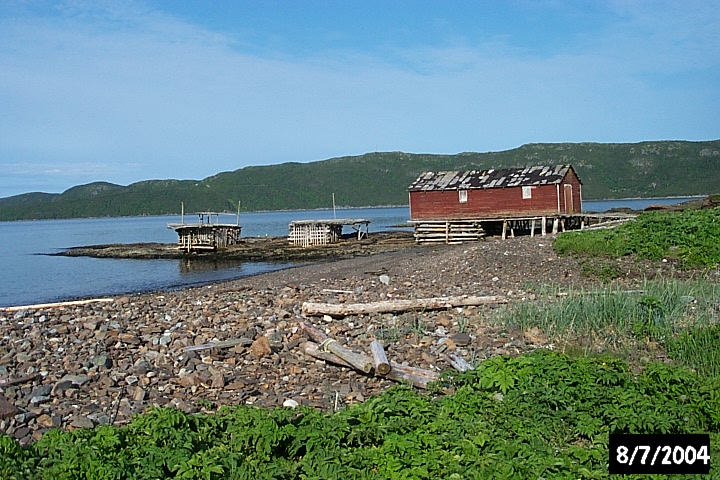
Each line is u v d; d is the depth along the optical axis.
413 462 6.70
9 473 6.20
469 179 48.25
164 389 10.55
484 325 14.12
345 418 7.76
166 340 13.28
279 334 13.54
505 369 9.12
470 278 22.09
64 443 6.92
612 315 13.77
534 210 45.12
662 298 15.12
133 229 128.88
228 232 55.28
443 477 6.48
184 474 6.37
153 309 17.70
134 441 7.21
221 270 39.41
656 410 7.97
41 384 10.74
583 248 23.91
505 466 6.52
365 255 41.81
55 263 48.84
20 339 13.86
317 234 51.53
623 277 20.81
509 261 24.05
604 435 7.57
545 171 46.38
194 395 10.35
